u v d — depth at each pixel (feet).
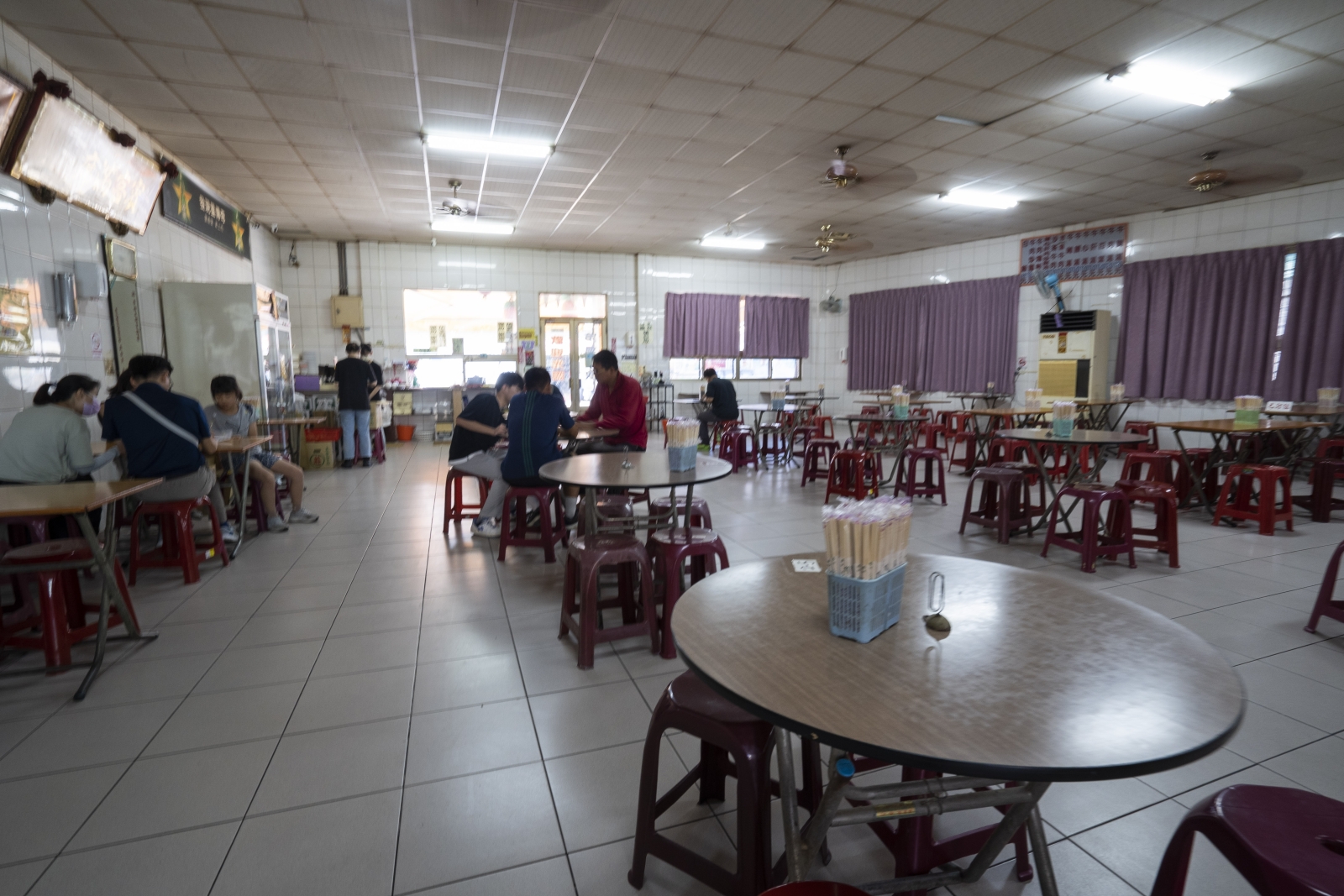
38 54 13.74
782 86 16.05
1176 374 26.84
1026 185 24.20
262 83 15.57
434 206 26.86
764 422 32.76
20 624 9.54
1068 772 2.54
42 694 8.13
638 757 6.82
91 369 15.42
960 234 32.99
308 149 19.99
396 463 27.68
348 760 6.75
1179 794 6.13
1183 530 15.93
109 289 16.25
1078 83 15.87
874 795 3.61
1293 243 23.72
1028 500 15.48
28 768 6.61
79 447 10.88
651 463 10.44
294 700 8.00
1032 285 32.07
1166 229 27.40
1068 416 14.14
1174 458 17.94
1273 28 13.32
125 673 8.68
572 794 6.22
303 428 25.98
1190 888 5.03
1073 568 13.00
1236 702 3.05
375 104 16.84
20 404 12.86
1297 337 23.56
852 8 12.63
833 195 25.61
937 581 4.85
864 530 3.64
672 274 39.29
